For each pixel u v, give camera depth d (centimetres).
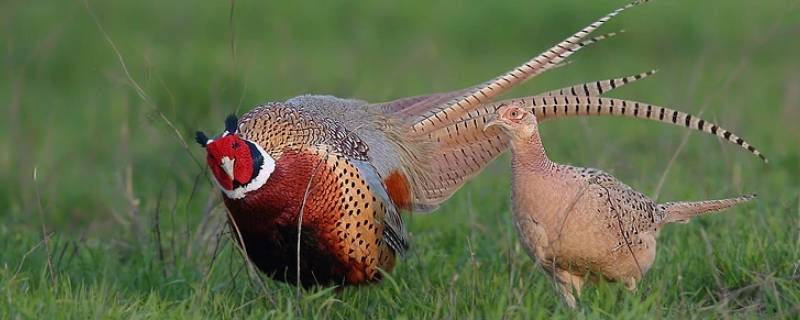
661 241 1467
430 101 1362
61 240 1560
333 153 1219
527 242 1216
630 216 1213
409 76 2805
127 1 3609
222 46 3216
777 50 3097
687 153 2012
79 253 1469
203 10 3581
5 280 1205
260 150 1190
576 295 1202
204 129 2147
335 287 1229
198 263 1421
